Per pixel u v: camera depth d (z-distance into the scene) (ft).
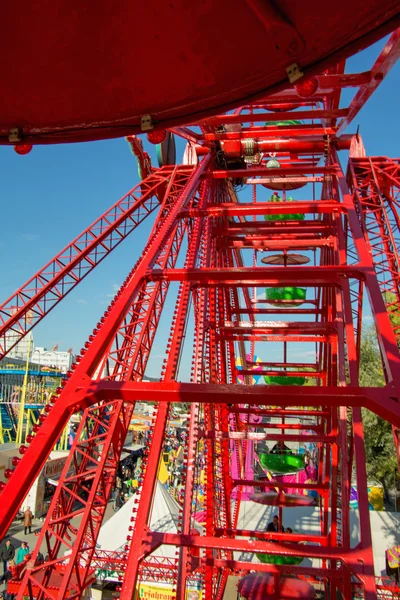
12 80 13.12
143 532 26.91
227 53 12.35
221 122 32.04
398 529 61.82
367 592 25.46
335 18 10.96
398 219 45.96
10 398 164.76
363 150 47.21
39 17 11.39
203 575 45.03
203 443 38.04
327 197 46.29
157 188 50.90
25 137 14.99
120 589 27.09
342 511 33.42
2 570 63.41
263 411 44.27
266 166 49.16
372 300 23.53
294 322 39.75
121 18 11.50
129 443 174.09
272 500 42.01
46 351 217.36
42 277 47.75
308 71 12.39
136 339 32.24
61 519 28.17
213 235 42.04
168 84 13.35
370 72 23.93
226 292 47.29
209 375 36.83
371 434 76.07
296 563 39.29
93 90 13.44
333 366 41.68
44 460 17.71
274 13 10.80
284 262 56.95
